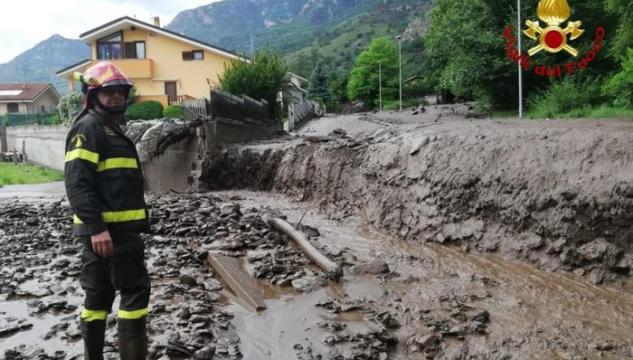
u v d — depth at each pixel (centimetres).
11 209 1211
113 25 3431
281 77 2212
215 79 3494
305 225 943
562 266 638
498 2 2150
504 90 2288
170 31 3441
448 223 807
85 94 393
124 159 393
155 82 3522
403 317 550
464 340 490
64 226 1010
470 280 644
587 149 686
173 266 727
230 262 725
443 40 2400
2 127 3609
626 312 525
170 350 457
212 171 1525
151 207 1095
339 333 513
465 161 830
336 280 671
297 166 1306
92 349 408
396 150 989
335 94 5841
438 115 2488
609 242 603
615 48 1377
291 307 590
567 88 1600
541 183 699
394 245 823
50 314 570
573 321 514
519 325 514
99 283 400
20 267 736
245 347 488
